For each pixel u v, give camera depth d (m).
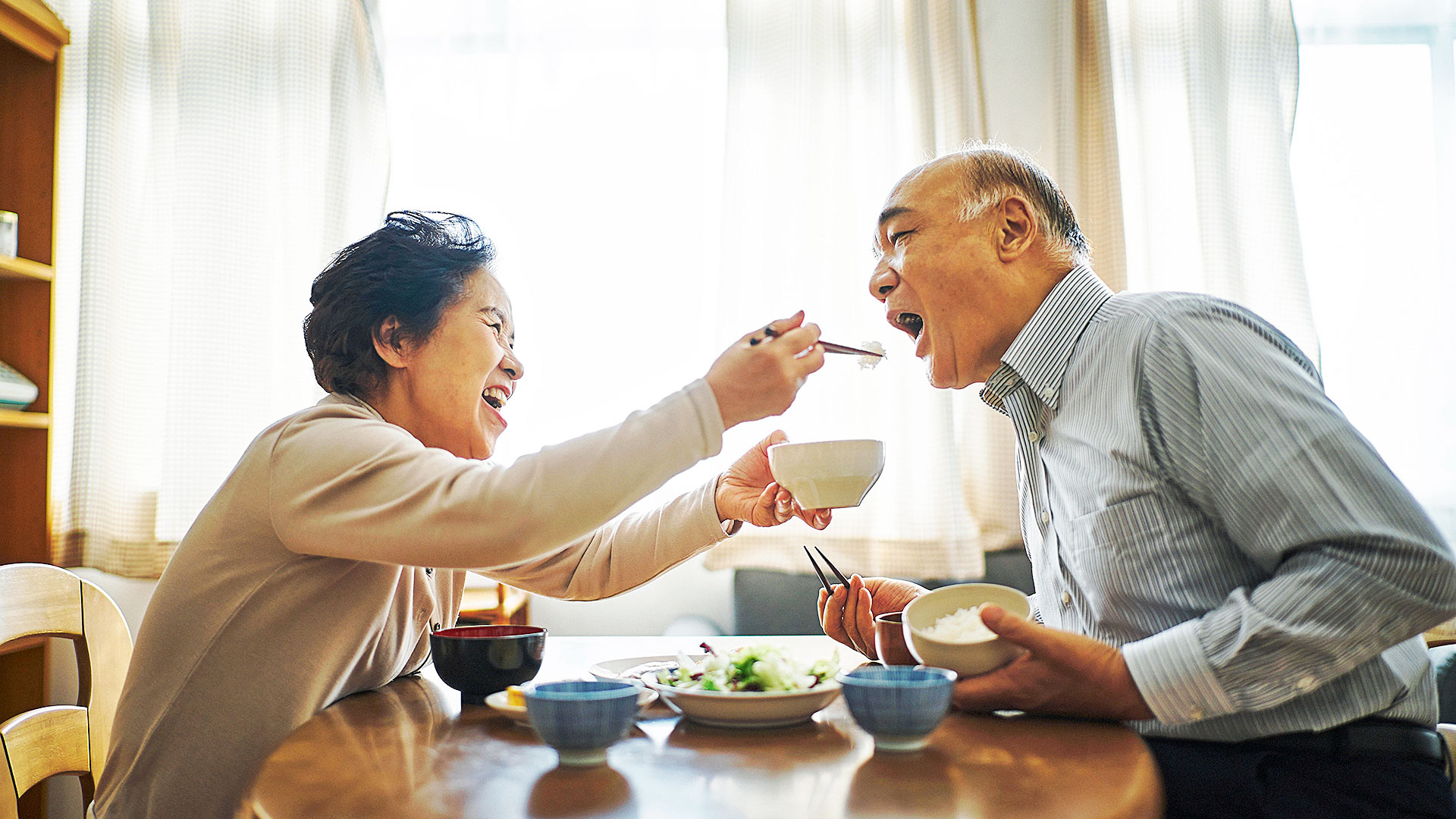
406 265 1.16
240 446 2.40
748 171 2.45
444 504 0.90
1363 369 2.42
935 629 0.97
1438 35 2.48
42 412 2.28
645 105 2.61
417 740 0.84
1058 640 0.86
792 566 2.34
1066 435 1.10
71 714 1.32
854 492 1.05
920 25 2.41
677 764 0.74
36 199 2.31
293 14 2.49
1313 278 2.46
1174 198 2.45
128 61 2.59
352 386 1.18
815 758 0.75
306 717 1.04
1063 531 1.12
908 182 1.22
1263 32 2.38
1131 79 2.46
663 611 2.49
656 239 2.58
